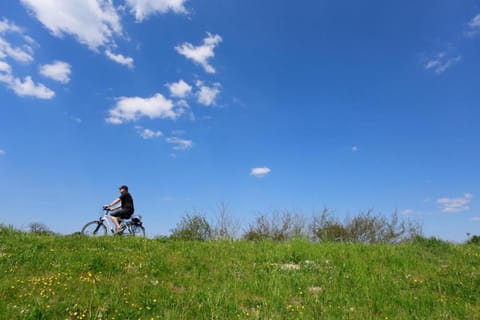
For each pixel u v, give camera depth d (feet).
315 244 46.21
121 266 32.65
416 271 34.68
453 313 25.43
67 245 40.22
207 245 44.91
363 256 39.17
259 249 42.47
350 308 25.72
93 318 22.11
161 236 50.85
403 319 24.22
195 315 23.61
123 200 55.47
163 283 29.07
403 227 62.23
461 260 38.27
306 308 25.46
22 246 37.99
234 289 28.14
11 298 24.27
